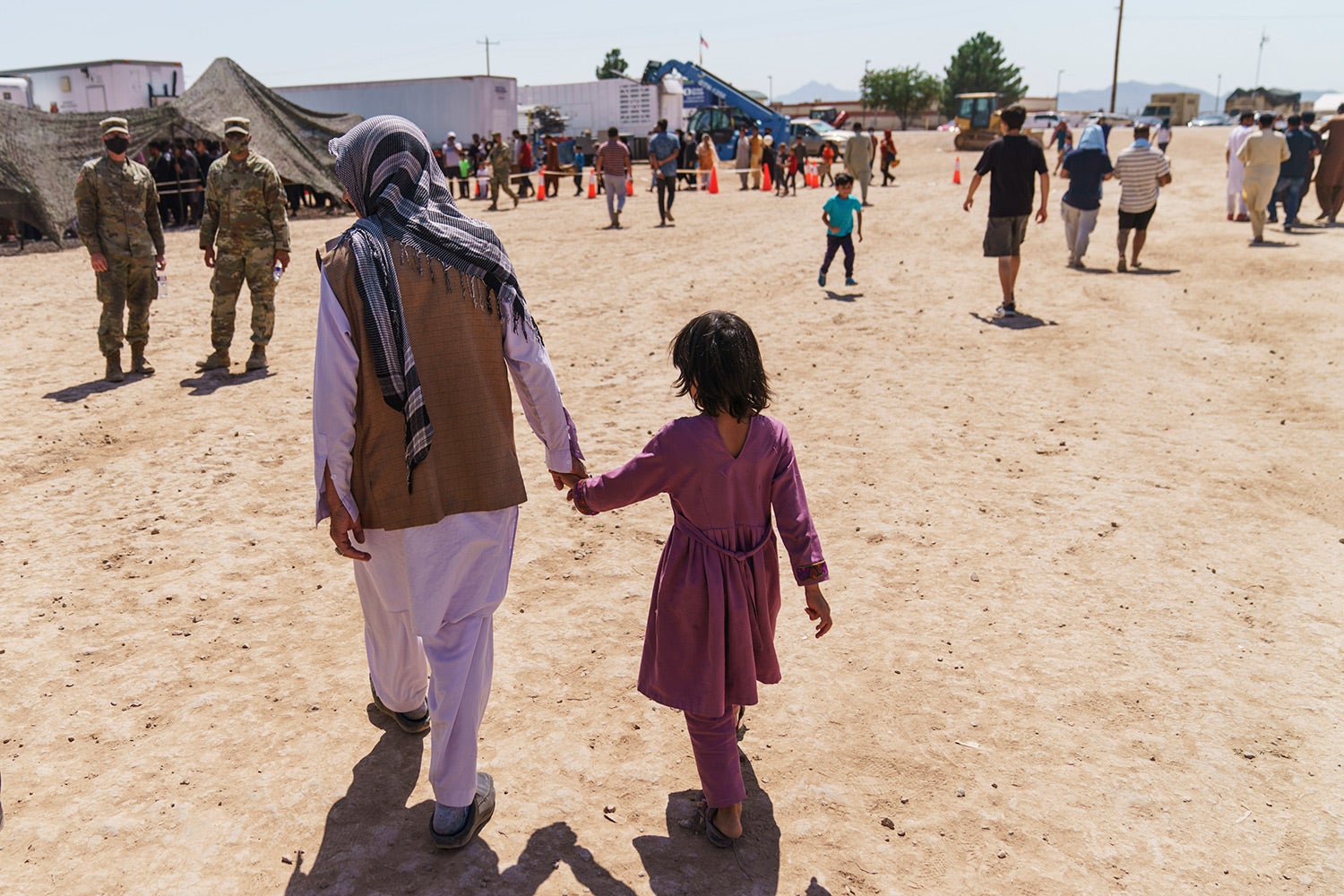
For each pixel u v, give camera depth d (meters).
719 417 2.75
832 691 3.77
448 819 2.85
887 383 7.94
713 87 40.59
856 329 9.88
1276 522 5.26
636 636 4.16
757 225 18.98
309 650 4.03
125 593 4.51
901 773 3.29
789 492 2.85
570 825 3.02
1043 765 3.32
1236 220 16.98
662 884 2.78
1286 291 11.03
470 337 2.73
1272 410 7.11
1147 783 3.23
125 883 2.77
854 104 103.62
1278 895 2.75
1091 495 5.64
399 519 2.71
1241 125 16.52
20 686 3.74
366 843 2.93
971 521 5.31
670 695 2.87
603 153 18.75
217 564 4.82
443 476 2.73
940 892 2.78
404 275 2.64
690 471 2.75
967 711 3.62
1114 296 11.18
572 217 21.55
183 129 20.84
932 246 15.58
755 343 2.75
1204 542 5.03
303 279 13.36
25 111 17.28
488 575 2.85
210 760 3.32
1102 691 3.74
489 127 31.38
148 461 6.24
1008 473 6.00
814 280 12.73
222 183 8.00
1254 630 4.18
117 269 7.90
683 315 10.64
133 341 8.23
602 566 4.82
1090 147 12.61
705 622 2.81
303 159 23.08
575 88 43.12
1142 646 4.06
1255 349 8.74
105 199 7.75
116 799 3.12
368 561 2.91
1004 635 4.16
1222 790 3.19
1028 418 7.05
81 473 6.06
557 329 10.05
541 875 2.80
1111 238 15.52
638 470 2.78
